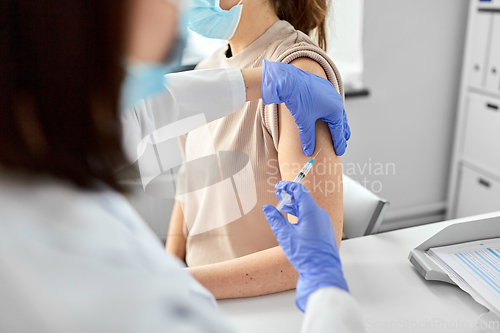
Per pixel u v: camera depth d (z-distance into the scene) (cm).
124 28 38
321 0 114
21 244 36
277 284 89
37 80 36
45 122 37
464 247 102
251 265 90
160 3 41
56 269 36
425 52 245
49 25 34
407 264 100
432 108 260
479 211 251
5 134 36
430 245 101
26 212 38
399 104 254
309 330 55
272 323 82
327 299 58
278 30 107
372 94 247
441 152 274
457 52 249
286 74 87
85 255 37
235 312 86
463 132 253
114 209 44
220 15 94
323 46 124
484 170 241
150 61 46
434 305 86
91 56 37
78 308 35
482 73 229
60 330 34
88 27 36
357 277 96
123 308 36
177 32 45
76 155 40
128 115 81
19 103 36
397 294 90
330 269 64
